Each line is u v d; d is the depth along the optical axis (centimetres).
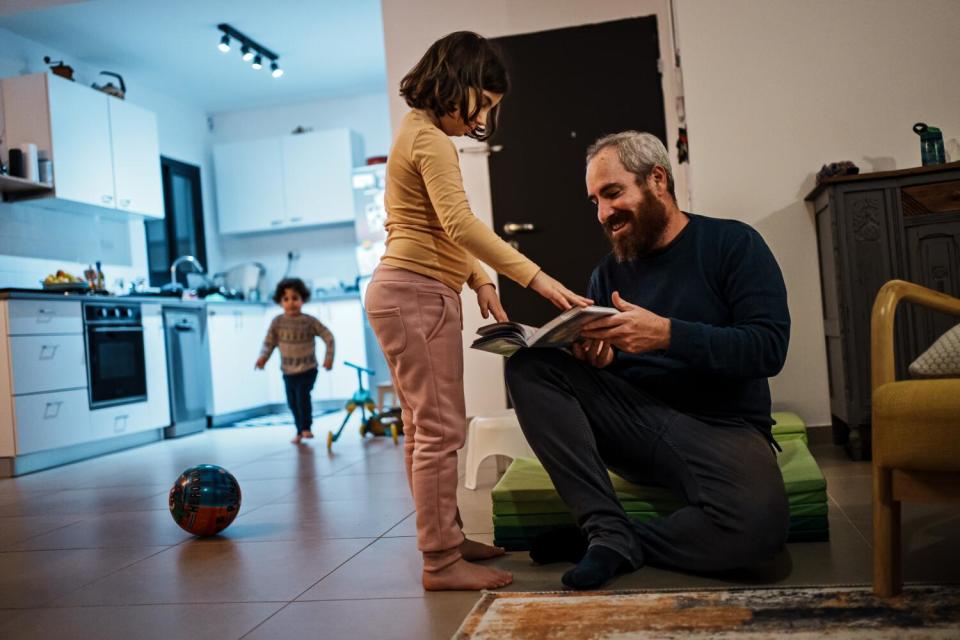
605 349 169
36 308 443
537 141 410
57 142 505
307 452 427
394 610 155
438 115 166
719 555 155
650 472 174
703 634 127
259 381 693
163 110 701
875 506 140
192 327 600
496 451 279
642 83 403
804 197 329
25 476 422
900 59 321
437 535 164
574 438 166
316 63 658
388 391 498
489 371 414
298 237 754
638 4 404
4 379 423
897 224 293
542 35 409
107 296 503
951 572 150
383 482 313
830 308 315
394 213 166
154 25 557
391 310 161
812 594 143
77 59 604
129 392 521
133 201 579
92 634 157
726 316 175
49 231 544
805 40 327
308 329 494
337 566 193
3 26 538
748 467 159
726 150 332
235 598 173
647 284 182
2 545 251
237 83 691
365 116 752
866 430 291
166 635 153
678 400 175
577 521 168
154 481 366
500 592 158
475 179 416
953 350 163
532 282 157
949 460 128
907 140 321
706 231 179
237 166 733
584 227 407
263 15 554
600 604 145
